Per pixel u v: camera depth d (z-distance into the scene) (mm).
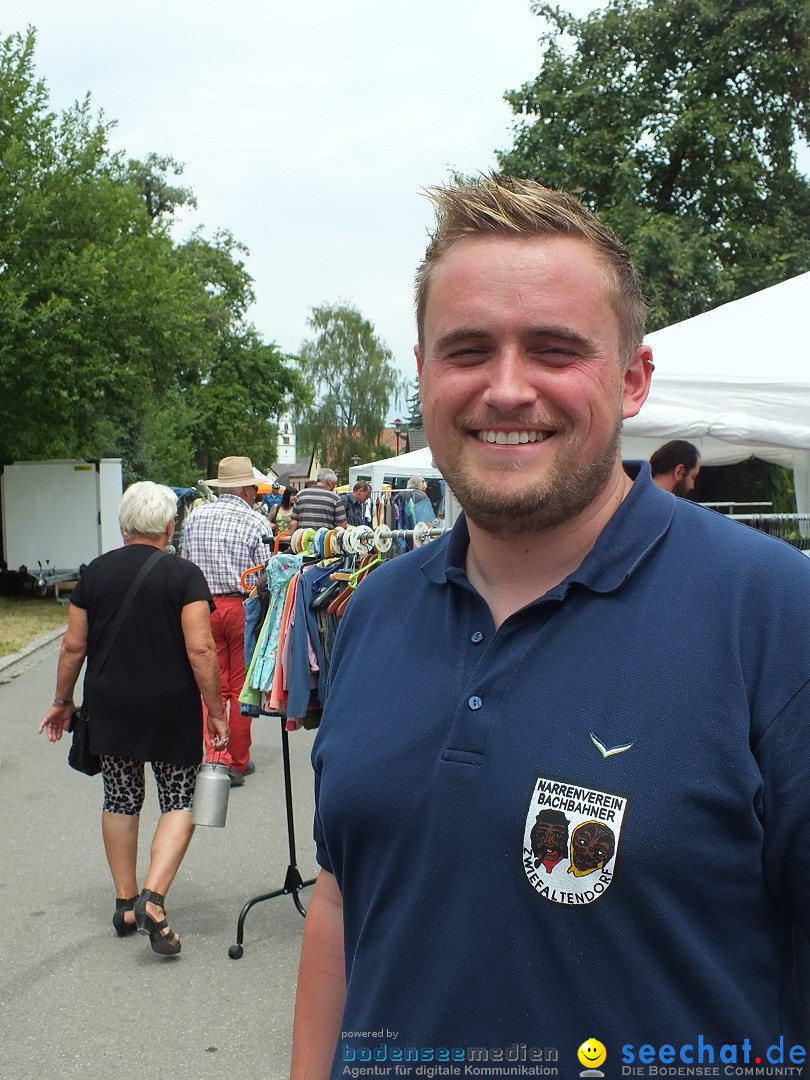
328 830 1316
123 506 4031
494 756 1146
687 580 1150
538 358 1234
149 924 3699
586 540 1273
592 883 1056
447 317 1265
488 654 1219
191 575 3883
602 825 1058
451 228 1287
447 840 1159
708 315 6750
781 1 16391
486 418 1240
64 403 15664
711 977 1030
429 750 1214
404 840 1206
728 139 16797
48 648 12008
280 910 4238
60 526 17094
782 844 1052
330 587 4055
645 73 17516
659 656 1107
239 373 40031
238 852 4922
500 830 1116
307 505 13672
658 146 17031
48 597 17250
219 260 39125
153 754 3826
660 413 5652
